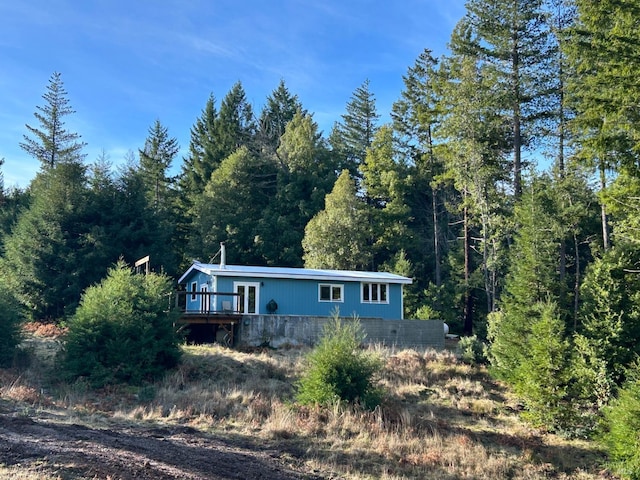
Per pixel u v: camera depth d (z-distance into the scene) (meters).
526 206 27.73
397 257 44.62
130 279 19.25
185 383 17.92
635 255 23.14
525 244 26.67
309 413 15.27
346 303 29.84
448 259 46.47
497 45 33.59
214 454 11.27
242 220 49.12
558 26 32.31
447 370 22.31
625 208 20.36
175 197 54.22
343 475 11.72
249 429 13.82
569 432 17.47
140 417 13.93
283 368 20.00
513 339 22.23
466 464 13.64
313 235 44.00
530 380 18.61
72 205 34.81
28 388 15.05
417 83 52.50
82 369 17.48
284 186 51.84
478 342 25.27
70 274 33.19
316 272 30.47
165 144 59.16
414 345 26.58
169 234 41.19
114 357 17.67
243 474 10.33
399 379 20.67
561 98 32.28
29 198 45.06
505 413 19.09
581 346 21.16
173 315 19.56
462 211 43.34
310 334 25.08
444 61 42.19
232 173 50.72
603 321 21.80
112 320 18.08
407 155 53.69
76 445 9.62
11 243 34.53
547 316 20.33
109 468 8.50
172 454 10.52
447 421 17.41
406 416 16.28
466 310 38.31
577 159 24.64
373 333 25.95
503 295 26.27
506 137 35.16
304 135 54.62
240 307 27.77
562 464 15.10
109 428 12.23
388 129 51.28
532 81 32.69
